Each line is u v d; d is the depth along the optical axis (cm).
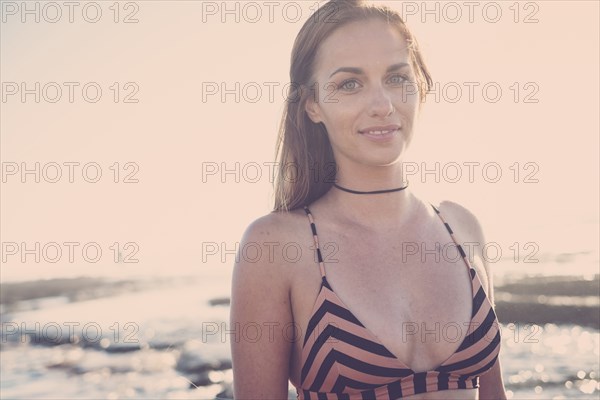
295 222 264
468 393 252
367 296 252
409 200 273
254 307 256
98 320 1387
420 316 253
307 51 266
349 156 260
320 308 250
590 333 752
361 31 256
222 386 769
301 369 255
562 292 891
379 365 243
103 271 2159
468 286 266
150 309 1438
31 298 1853
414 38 269
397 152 255
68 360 1009
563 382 619
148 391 774
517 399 588
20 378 907
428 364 249
